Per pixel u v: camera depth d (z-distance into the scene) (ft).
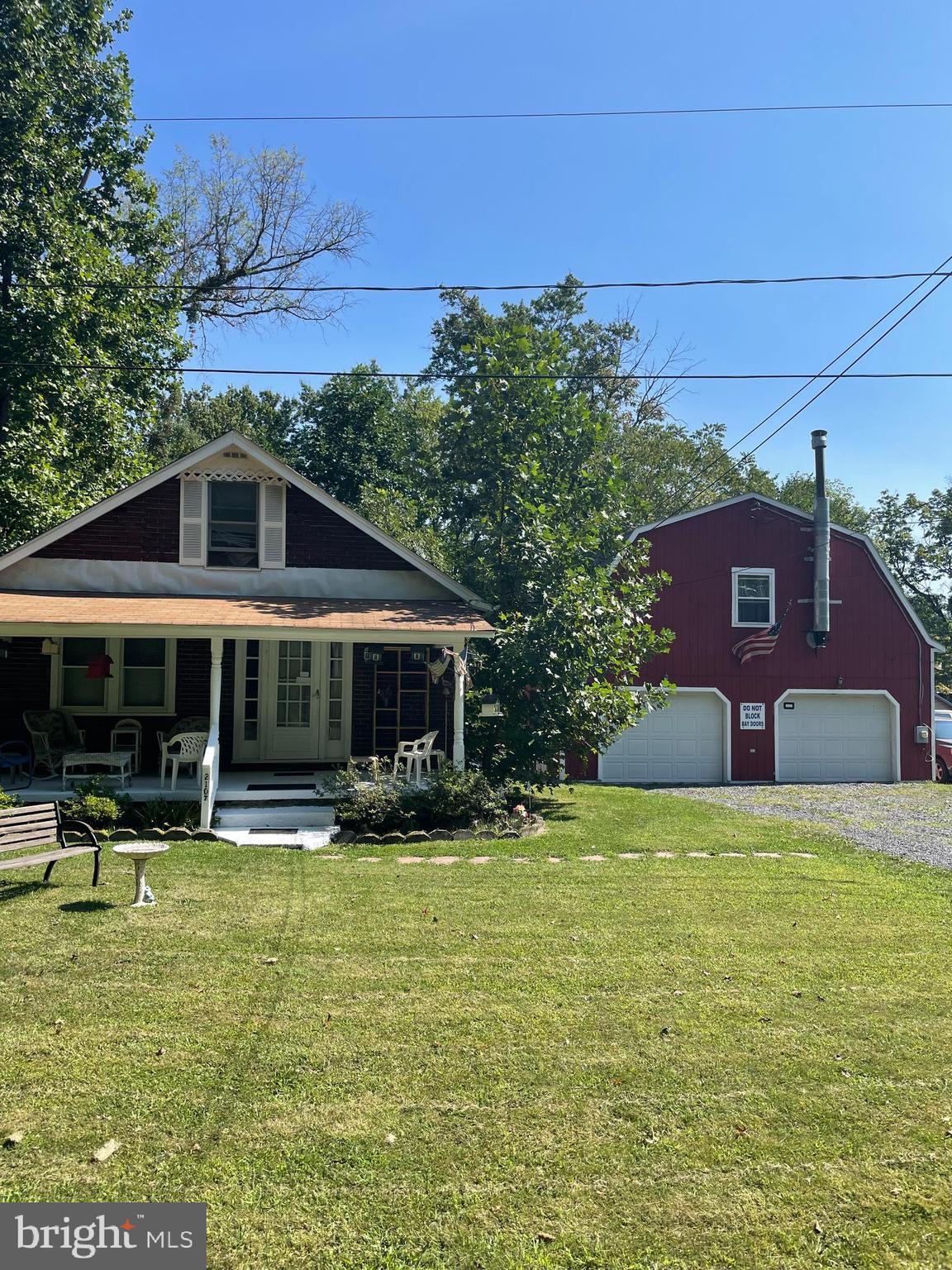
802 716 71.92
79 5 66.33
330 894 28.17
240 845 35.91
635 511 57.67
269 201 88.74
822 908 27.99
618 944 23.44
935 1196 12.65
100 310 65.41
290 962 21.48
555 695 47.26
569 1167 13.14
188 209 88.22
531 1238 11.60
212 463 48.65
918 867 35.50
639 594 52.54
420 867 32.65
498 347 57.21
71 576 47.09
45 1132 13.73
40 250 61.77
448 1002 19.15
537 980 20.59
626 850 37.11
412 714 51.31
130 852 26.22
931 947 23.94
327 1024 17.84
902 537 127.75
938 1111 14.94
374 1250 11.30
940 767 75.10
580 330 106.83
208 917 25.21
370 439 127.24
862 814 50.37
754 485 130.82
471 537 72.59
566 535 49.83
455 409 59.21
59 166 63.77
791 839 41.11
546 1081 15.72
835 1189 12.76
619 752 69.97
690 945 23.54
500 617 49.03
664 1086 15.62
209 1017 18.10
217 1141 13.58
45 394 63.77
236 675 49.83
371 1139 13.75
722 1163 13.34
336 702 50.80
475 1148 13.57
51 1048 16.56
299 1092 15.11
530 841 38.29
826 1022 18.53
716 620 71.00
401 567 50.90
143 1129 13.85
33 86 60.18
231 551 49.11
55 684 48.01
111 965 21.06
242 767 49.55
